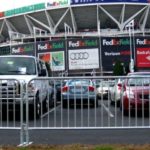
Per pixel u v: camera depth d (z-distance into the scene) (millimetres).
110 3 113688
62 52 105500
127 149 9711
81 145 10406
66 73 103688
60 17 120688
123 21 118062
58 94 11695
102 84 11734
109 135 12617
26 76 17781
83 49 103875
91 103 11656
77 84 11664
